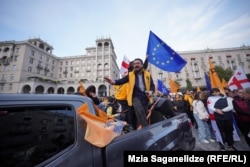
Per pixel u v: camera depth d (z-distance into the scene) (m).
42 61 47.47
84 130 1.08
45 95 1.05
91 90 3.92
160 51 3.36
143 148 1.36
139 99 2.33
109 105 4.67
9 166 0.75
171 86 7.70
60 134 0.98
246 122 3.22
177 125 2.12
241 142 4.23
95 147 1.05
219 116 3.61
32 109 0.94
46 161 0.85
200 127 4.55
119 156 1.13
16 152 0.81
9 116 0.85
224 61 40.00
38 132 0.91
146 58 3.36
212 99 3.88
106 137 1.06
